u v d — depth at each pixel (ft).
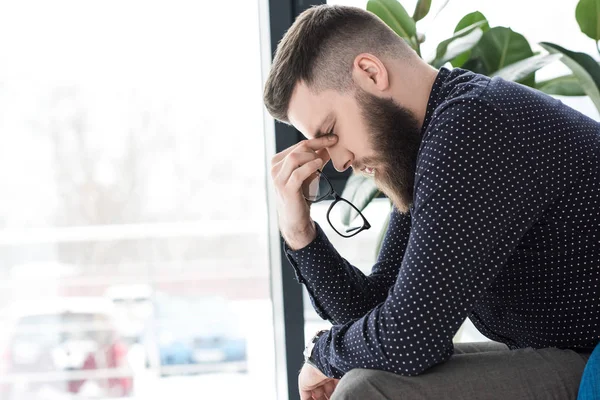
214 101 9.88
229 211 10.30
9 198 10.27
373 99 4.04
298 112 4.24
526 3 7.25
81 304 10.46
